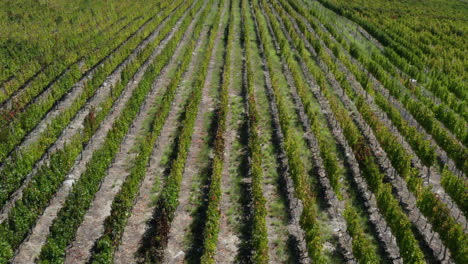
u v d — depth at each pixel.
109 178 26.44
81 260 20.42
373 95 37.88
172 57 47.28
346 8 77.69
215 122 33.34
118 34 53.41
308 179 26.64
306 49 51.75
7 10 64.44
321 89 38.47
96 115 32.69
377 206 23.47
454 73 45.41
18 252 20.86
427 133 32.41
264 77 42.44
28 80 40.75
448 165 28.92
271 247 21.38
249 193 25.22
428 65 48.91
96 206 24.00
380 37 58.44
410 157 26.64
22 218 21.41
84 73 42.38
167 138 30.98
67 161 26.55
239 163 28.14
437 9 85.25
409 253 19.53
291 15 68.19
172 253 20.97
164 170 27.30
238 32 57.47
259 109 35.69
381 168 28.19
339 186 23.95
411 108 34.78
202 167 27.64
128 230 22.34
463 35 62.47
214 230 21.11
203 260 19.09
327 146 28.16
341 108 34.03
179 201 24.11
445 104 38.28
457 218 24.00
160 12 69.62
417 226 23.06
